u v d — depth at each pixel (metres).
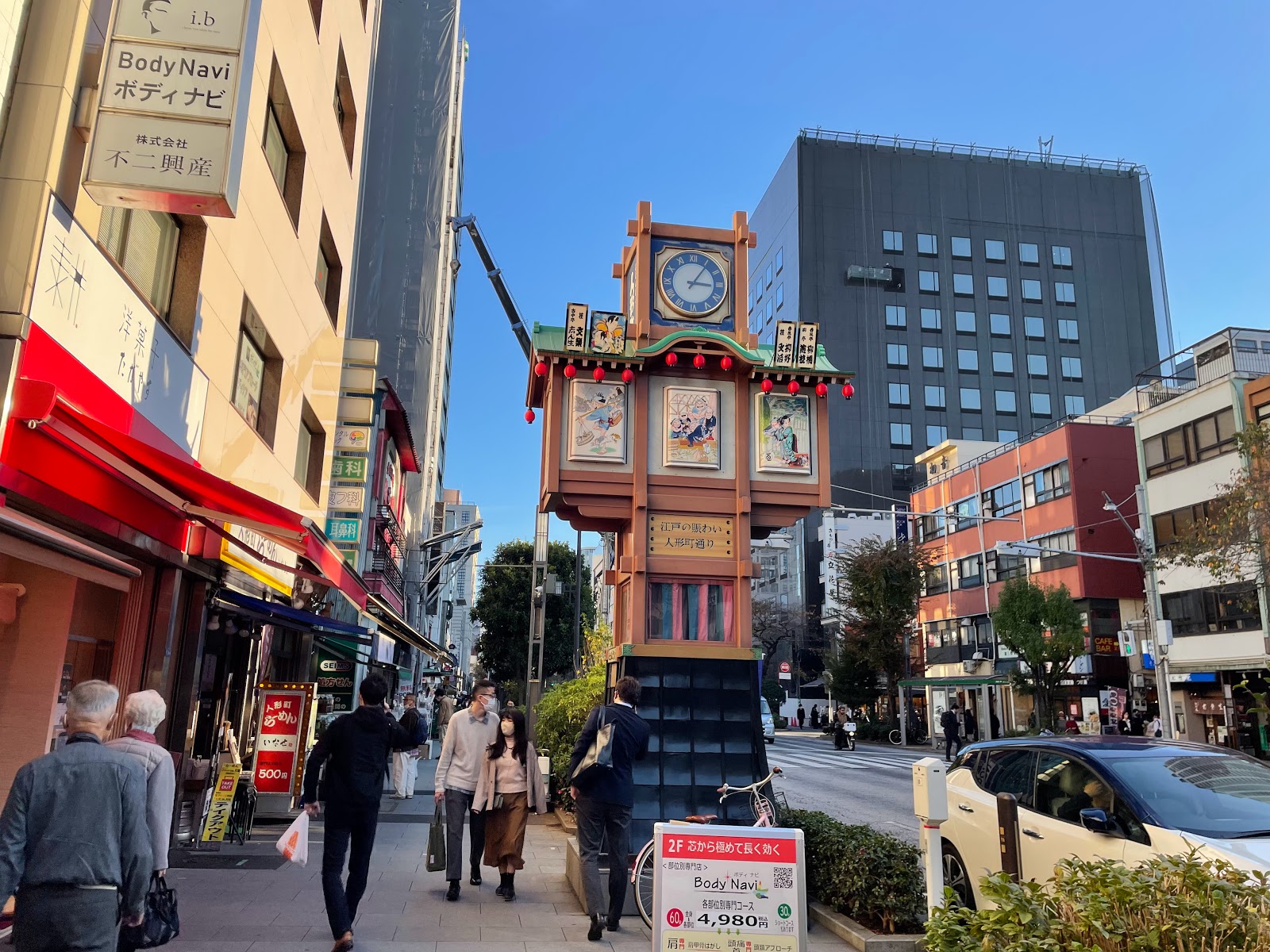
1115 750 6.50
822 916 6.86
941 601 46.94
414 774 16.17
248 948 5.65
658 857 4.48
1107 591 35.34
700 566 8.59
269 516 6.96
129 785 3.57
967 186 75.81
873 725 45.06
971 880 7.01
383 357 30.38
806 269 71.81
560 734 13.35
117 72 6.25
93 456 6.40
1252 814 5.70
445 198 34.53
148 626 8.80
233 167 6.32
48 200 5.86
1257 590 26.25
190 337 8.99
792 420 9.04
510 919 6.80
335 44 15.49
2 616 6.81
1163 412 30.73
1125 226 77.25
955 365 71.88
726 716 8.13
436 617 53.28
